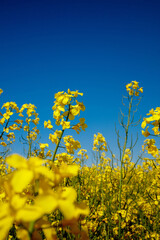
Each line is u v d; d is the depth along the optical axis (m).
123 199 4.48
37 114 5.45
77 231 0.80
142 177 5.99
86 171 5.67
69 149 3.15
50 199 0.66
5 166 4.86
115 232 3.59
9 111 4.91
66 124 2.96
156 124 2.60
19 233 0.74
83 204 0.76
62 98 2.98
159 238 3.55
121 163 3.93
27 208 0.65
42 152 3.54
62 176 0.77
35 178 0.73
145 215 4.38
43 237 1.77
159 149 2.95
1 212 0.66
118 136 3.81
